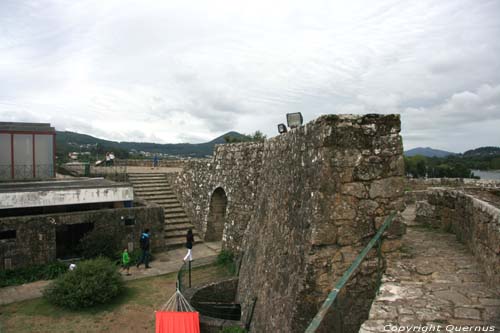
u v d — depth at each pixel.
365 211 5.73
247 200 13.05
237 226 13.49
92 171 24.73
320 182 5.67
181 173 21.03
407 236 7.65
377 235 4.96
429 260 5.85
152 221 15.94
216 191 16.56
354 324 5.54
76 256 14.67
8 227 13.06
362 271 5.65
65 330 9.38
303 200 6.33
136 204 17.33
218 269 12.99
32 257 13.39
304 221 6.08
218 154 16.30
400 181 5.83
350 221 5.68
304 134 6.66
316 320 2.92
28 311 10.44
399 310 4.13
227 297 10.87
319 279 5.54
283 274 6.83
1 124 19.84
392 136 5.86
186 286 11.14
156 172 24.64
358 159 5.74
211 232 17.36
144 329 9.48
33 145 19.98
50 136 20.31
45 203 14.24
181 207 20.41
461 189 8.59
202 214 17.80
